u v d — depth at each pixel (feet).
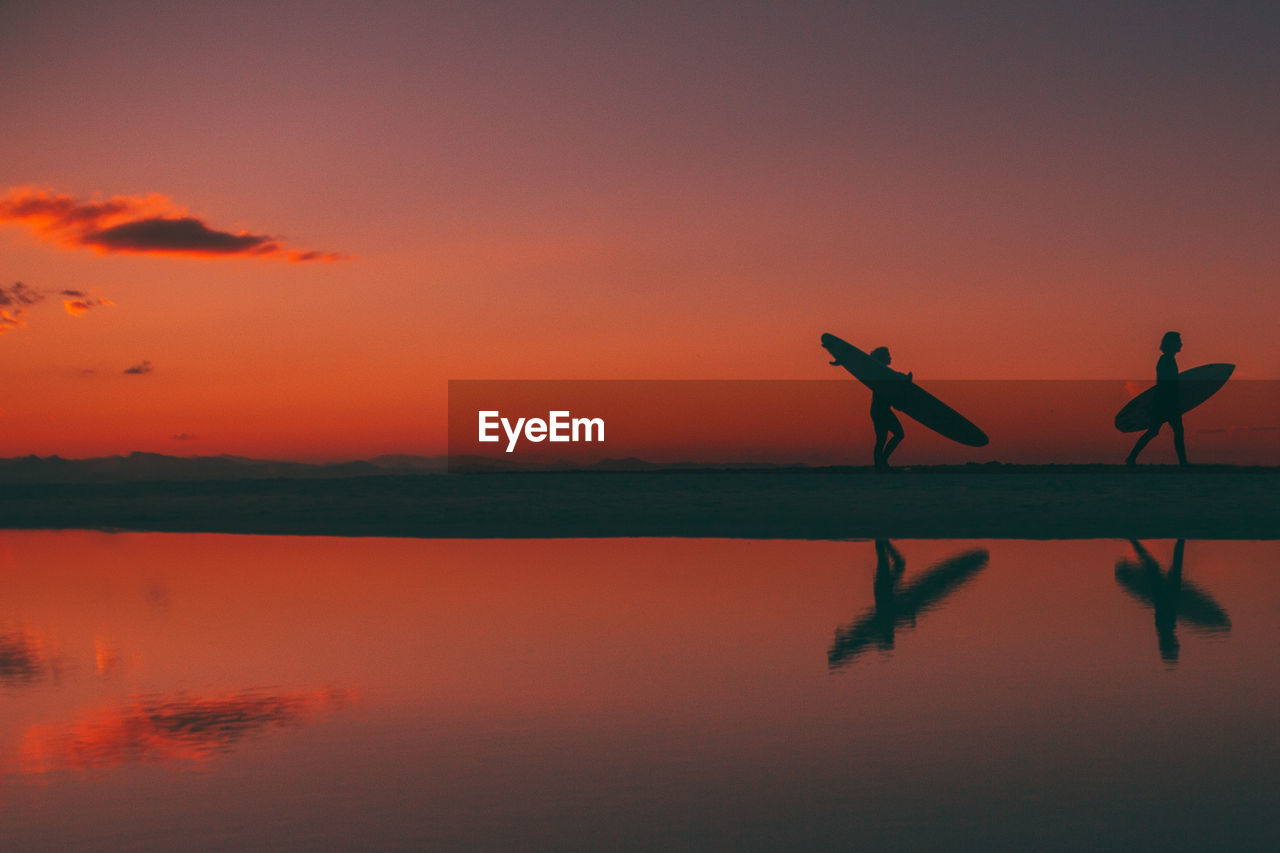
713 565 36.81
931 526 49.90
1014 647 21.84
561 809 12.48
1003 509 54.03
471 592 30.81
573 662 20.89
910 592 29.68
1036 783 13.21
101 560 41.70
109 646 23.41
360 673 20.17
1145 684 18.45
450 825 12.01
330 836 11.72
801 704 17.33
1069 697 17.57
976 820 11.94
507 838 11.59
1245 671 19.38
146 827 12.07
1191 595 28.58
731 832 11.68
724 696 17.94
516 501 62.39
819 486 63.05
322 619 26.48
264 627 25.53
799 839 11.44
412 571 36.19
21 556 44.16
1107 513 51.80
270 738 15.79
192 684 19.49
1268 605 26.78
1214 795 12.69
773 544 44.04
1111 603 27.35
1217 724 15.80
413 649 22.48
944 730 15.66
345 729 16.22
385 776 13.83
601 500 61.77
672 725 16.15
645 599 28.94
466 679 19.51
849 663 20.48
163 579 35.27
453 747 15.16
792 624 24.86
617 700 17.76
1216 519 49.57
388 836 11.69
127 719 17.04
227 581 34.32
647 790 13.14
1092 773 13.58
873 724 16.05
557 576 34.30
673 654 21.53
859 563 36.94
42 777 13.98
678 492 63.31
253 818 12.31
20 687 19.47
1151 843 11.23
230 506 66.54
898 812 12.24
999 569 34.73
